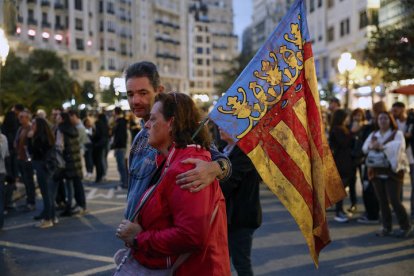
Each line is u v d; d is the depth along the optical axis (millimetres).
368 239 7523
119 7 83125
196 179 2463
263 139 3146
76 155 9570
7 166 10617
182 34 106750
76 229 8523
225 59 144000
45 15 67000
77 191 9875
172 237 2443
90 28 74062
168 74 100750
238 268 4488
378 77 31562
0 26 10727
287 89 3252
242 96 3152
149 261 2605
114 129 13453
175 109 2662
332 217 9258
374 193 8617
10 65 37219
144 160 2791
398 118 9734
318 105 3303
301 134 3256
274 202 10734
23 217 9719
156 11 96250
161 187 2545
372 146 7539
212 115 3086
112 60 80000
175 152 2631
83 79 72188
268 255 6656
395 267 6102
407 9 21625
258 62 3215
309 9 51219
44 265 6430
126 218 2732
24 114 10508
